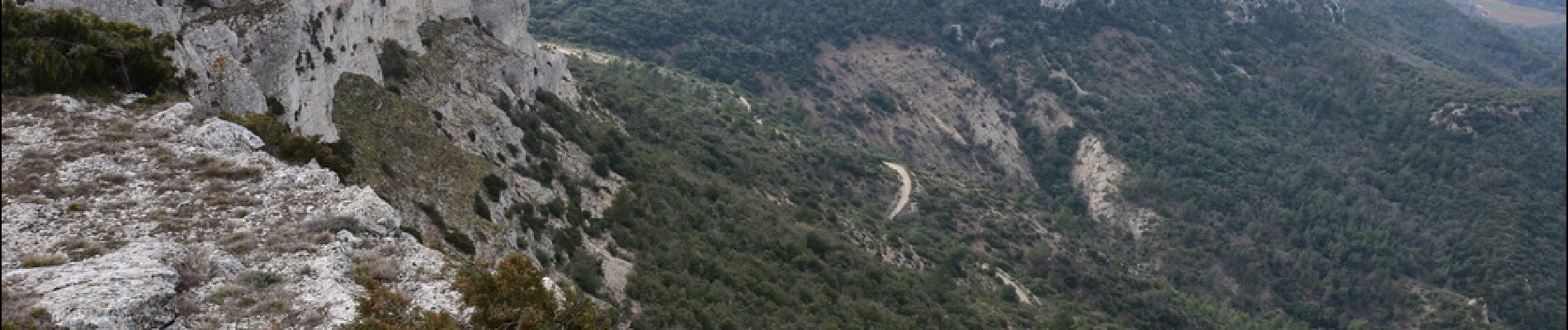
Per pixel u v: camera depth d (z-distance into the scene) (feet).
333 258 88.28
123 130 107.14
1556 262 579.07
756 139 453.99
